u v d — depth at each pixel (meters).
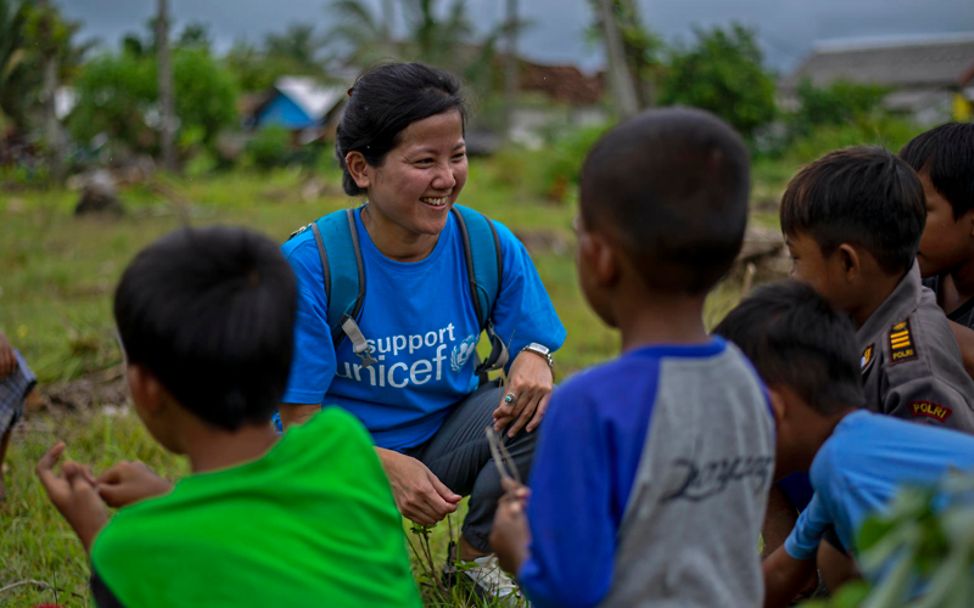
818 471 2.12
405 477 3.17
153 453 5.14
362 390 3.33
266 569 1.90
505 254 3.37
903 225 2.53
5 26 24.86
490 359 3.43
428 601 3.36
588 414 1.83
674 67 26.45
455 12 30.06
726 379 1.92
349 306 3.19
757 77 26.31
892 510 1.46
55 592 3.42
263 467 1.99
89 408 5.96
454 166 3.13
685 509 1.86
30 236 13.86
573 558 1.81
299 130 42.81
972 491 1.77
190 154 30.83
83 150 30.47
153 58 32.22
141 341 1.93
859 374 2.28
